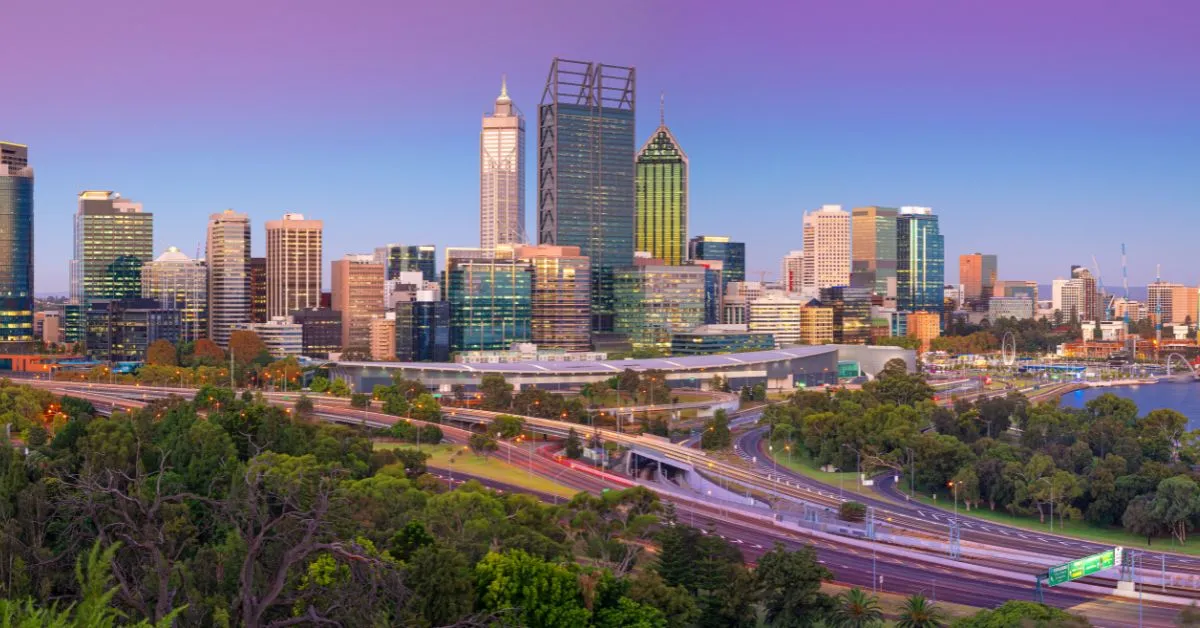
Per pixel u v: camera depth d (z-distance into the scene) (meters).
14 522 197.50
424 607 162.12
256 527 154.88
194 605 136.00
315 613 121.44
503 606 177.62
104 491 143.25
